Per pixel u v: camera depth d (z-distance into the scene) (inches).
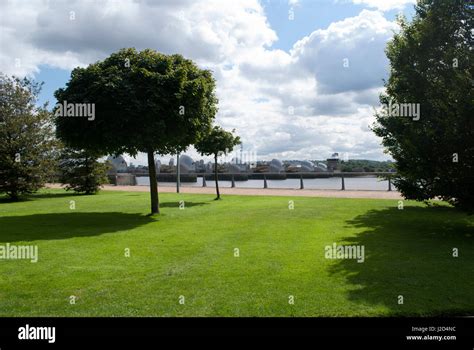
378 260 308.2
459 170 385.4
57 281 260.1
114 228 472.4
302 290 238.2
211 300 223.3
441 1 425.4
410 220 509.4
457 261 303.6
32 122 975.6
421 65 445.7
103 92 519.8
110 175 1626.5
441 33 430.6
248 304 216.8
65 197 1002.7
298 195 937.5
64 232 444.5
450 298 223.1
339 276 266.2
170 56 608.1
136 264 302.4
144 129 534.9
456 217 530.9
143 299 226.2
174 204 765.9
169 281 258.5
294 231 442.6
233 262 306.3
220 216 573.6
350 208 637.3
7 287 248.1
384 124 556.7
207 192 1111.6
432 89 430.0
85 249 355.3
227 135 877.2
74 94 536.1
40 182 982.4
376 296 227.0
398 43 495.2
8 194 966.4
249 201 812.0
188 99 561.6
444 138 384.2
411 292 233.3
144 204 781.3
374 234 417.4
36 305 218.8
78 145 583.2
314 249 350.3
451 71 417.1
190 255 331.3
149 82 541.3
